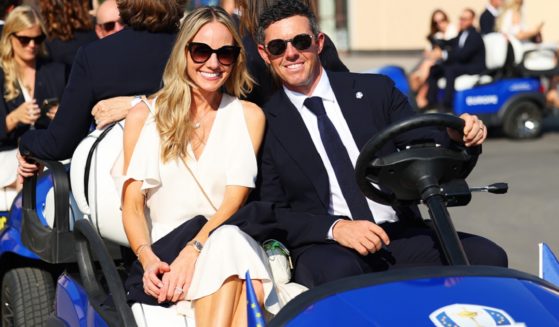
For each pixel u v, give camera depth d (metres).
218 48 3.79
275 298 3.39
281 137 3.96
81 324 4.01
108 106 4.48
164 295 3.46
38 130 4.83
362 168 3.46
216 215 3.78
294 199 4.00
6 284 5.12
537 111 13.09
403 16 26.25
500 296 2.86
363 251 3.58
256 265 3.35
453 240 3.18
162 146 3.82
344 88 4.04
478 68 12.88
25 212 4.82
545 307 2.85
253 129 3.94
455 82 12.86
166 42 4.80
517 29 15.17
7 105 6.16
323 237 3.71
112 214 4.11
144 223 3.82
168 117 3.82
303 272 3.69
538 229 7.82
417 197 3.49
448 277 2.97
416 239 3.83
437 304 2.82
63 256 4.41
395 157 3.38
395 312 2.80
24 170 4.81
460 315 2.76
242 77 3.99
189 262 3.53
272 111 4.00
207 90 3.83
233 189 3.86
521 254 7.03
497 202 8.97
